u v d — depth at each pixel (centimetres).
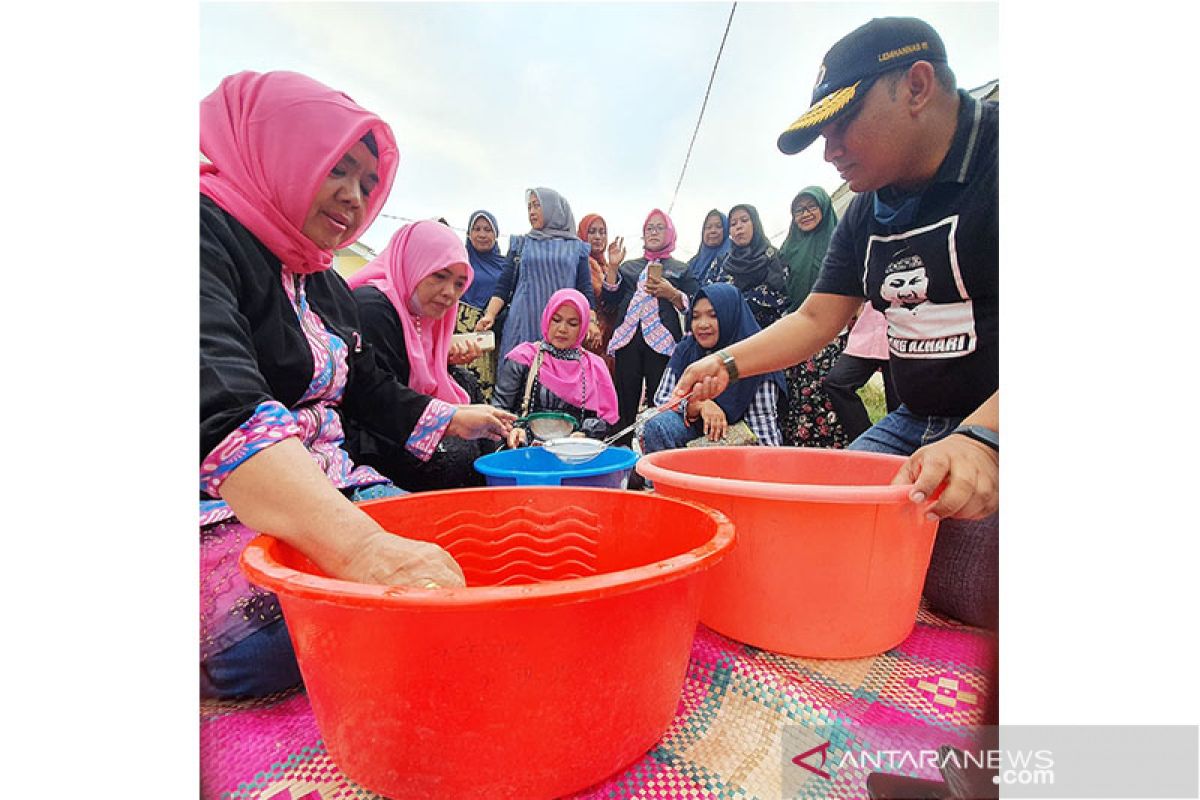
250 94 87
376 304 121
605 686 47
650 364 143
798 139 108
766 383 131
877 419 124
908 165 99
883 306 110
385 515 75
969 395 102
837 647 71
